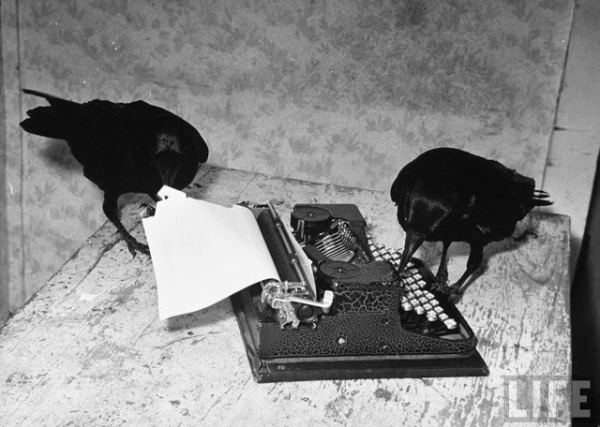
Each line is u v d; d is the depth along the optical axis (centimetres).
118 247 170
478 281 166
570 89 212
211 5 217
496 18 208
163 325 142
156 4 217
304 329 129
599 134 215
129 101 229
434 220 138
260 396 125
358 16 214
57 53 224
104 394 123
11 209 245
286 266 130
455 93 218
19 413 117
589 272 228
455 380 132
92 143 162
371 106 224
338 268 132
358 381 129
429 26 212
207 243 132
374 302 130
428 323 139
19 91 229
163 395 123
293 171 237
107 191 169
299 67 222
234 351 135
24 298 257
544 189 227
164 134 160
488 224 147
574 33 206
